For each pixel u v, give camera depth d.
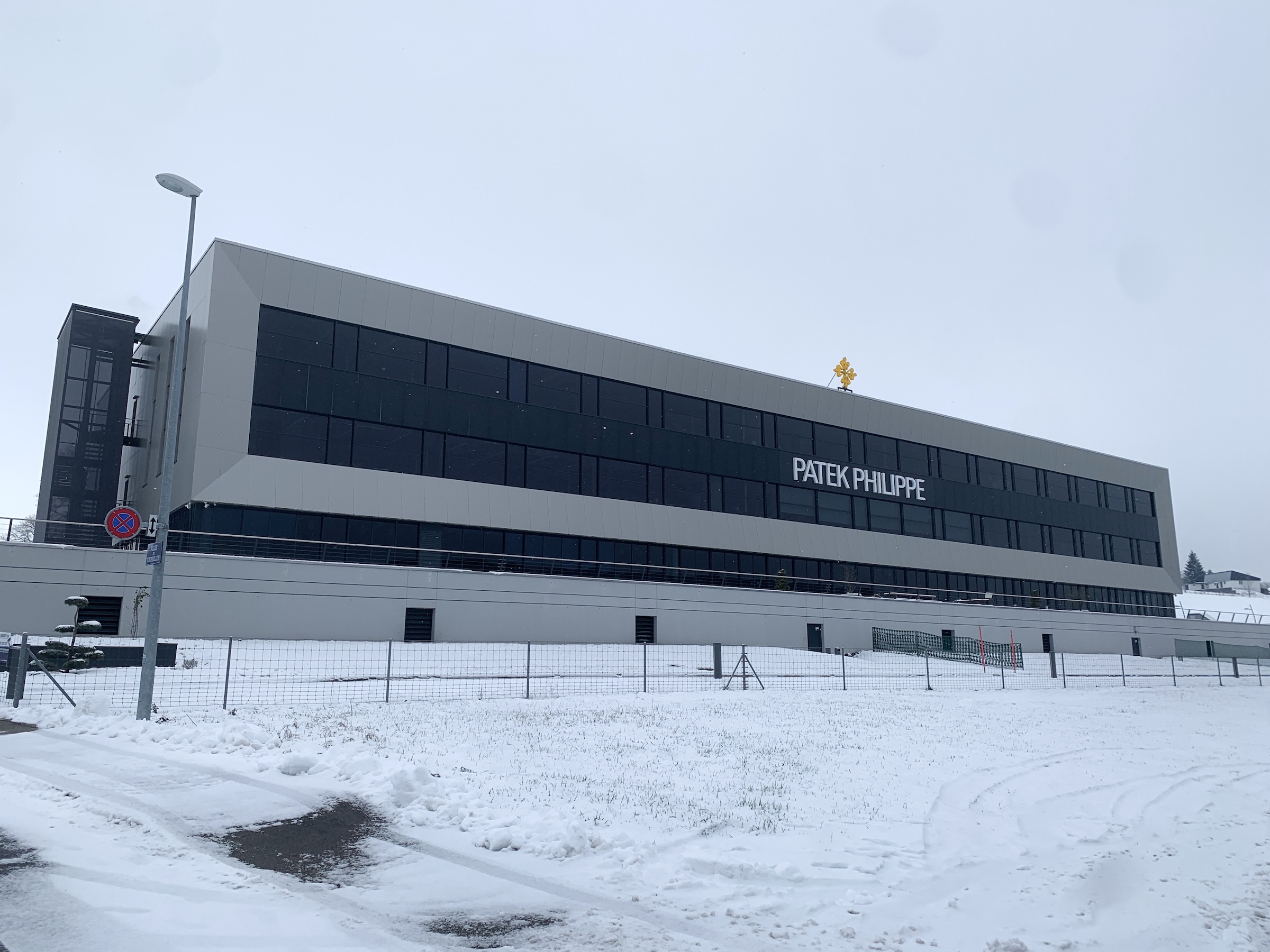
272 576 30.86
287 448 32.84
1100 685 34.94
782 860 8.37
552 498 38.34
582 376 40.62
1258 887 8.39
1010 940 6.56
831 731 17.42
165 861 7.42
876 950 6.29
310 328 34.22
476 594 34.81
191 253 17.00
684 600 40.31
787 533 45.38
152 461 36.41
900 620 47.25
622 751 13.95
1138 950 6.62
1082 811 11.55
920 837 9.52
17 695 16.45
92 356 37.19
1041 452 58.38
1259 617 100.25
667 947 6.12
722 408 44.88
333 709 18.05
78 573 28.05
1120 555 61.69
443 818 9.27
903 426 51.47
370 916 6.48
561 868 7.87
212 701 19.06
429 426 35.94
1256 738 19.86
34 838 7.80
